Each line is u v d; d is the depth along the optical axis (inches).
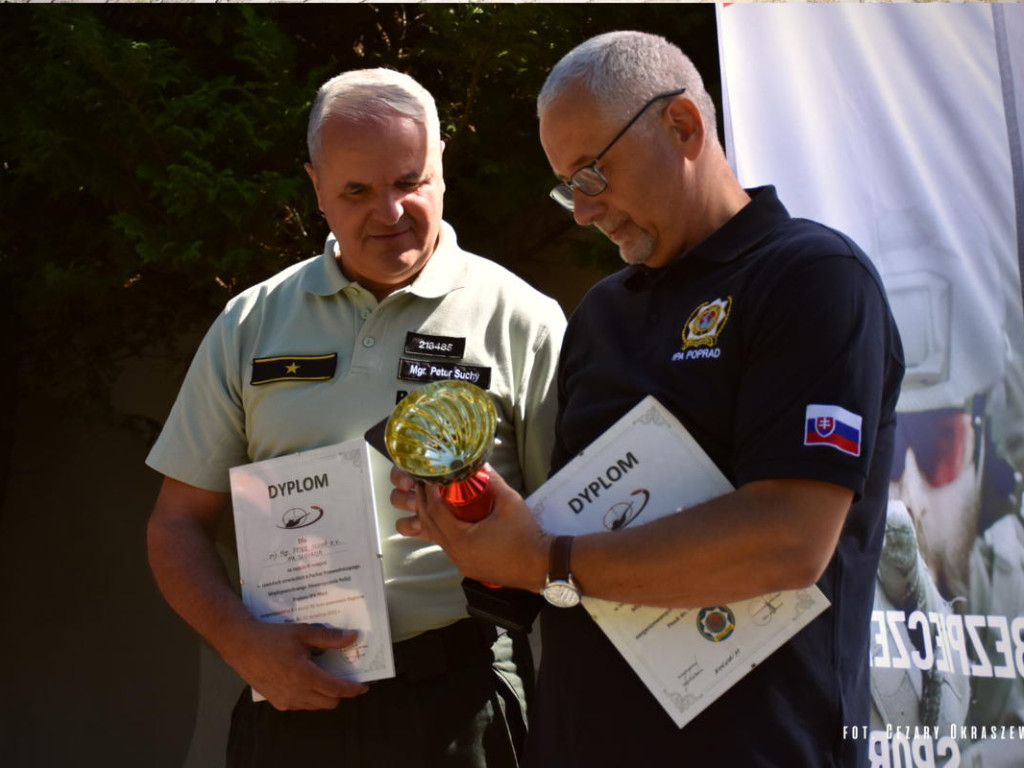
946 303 93.8
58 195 183.0
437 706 88.9
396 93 93.0
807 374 65.1
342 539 88.4
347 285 95.8
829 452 63.6
